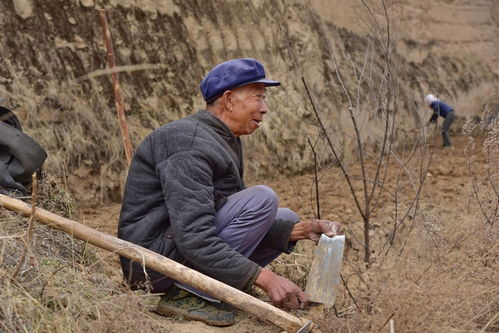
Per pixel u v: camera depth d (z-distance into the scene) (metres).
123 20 9.38
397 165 9.85
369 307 3.55
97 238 3.21
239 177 3.63
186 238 3.32
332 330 3.31
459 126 15.64
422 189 8.05
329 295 3.49
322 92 11.36
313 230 3.70
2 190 3.55
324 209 7.02
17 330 2.77
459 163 10.65
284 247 3.72
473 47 17.72
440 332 3.18
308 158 10.30
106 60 8.85
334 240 3.54
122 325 2.97
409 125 11.09
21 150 3.62
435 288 3.28
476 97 16.59
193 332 3.27
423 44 15.92
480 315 3.48
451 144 12.90
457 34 17.34
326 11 12.70
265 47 11.23
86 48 8.75
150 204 3.50
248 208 3.49
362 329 3.32
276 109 10.52
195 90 9.82
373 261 4.14
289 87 11.04
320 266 3.53
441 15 17.00
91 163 8.04
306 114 10.75
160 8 9.98
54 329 2.83
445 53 16.59
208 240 3.33
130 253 3.19
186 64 9.91
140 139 8.65
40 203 3.84
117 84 4.36
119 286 3.66
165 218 3.48
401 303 3.20
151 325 3.18
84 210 7.48
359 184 8.63
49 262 3.31
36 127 7.81
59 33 8.59
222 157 3.48
